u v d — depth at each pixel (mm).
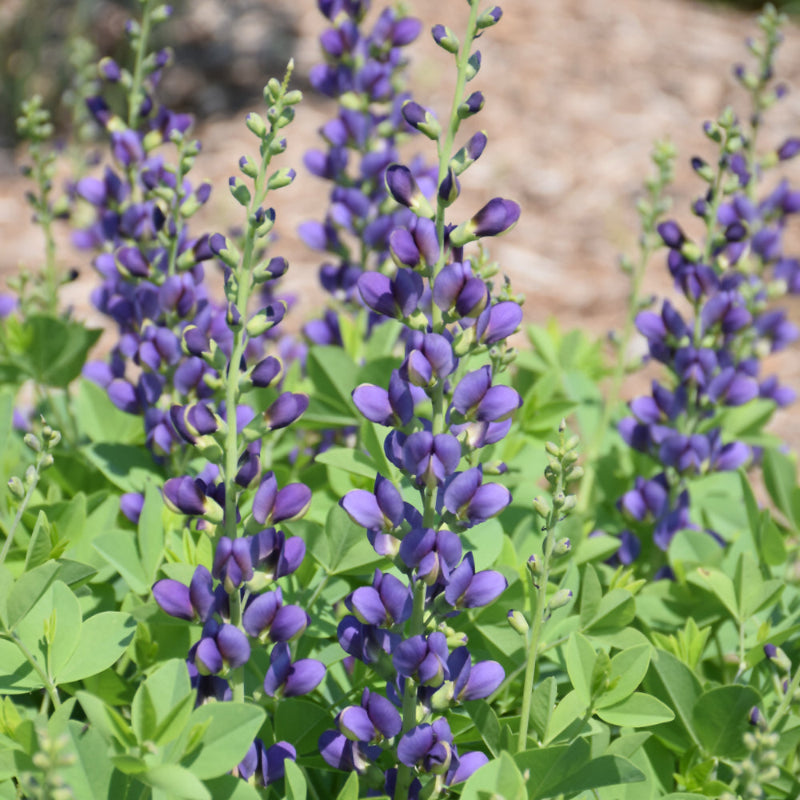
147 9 3072
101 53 10477
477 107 1761
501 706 2502
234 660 1775
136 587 2352
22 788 1816
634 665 2090
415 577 1799
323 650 2344
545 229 8375
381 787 1943
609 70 10859
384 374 2977
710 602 2801
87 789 1799
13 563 2447
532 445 3293
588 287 7676
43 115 3547
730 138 2855
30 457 3223
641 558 3227
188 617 1827
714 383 2887
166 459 2826
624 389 6496
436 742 1816
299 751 2240
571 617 2451
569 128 9844
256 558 1820
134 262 2795
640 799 2117
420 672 1754
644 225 3594
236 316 1837
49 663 2076
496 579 1829
